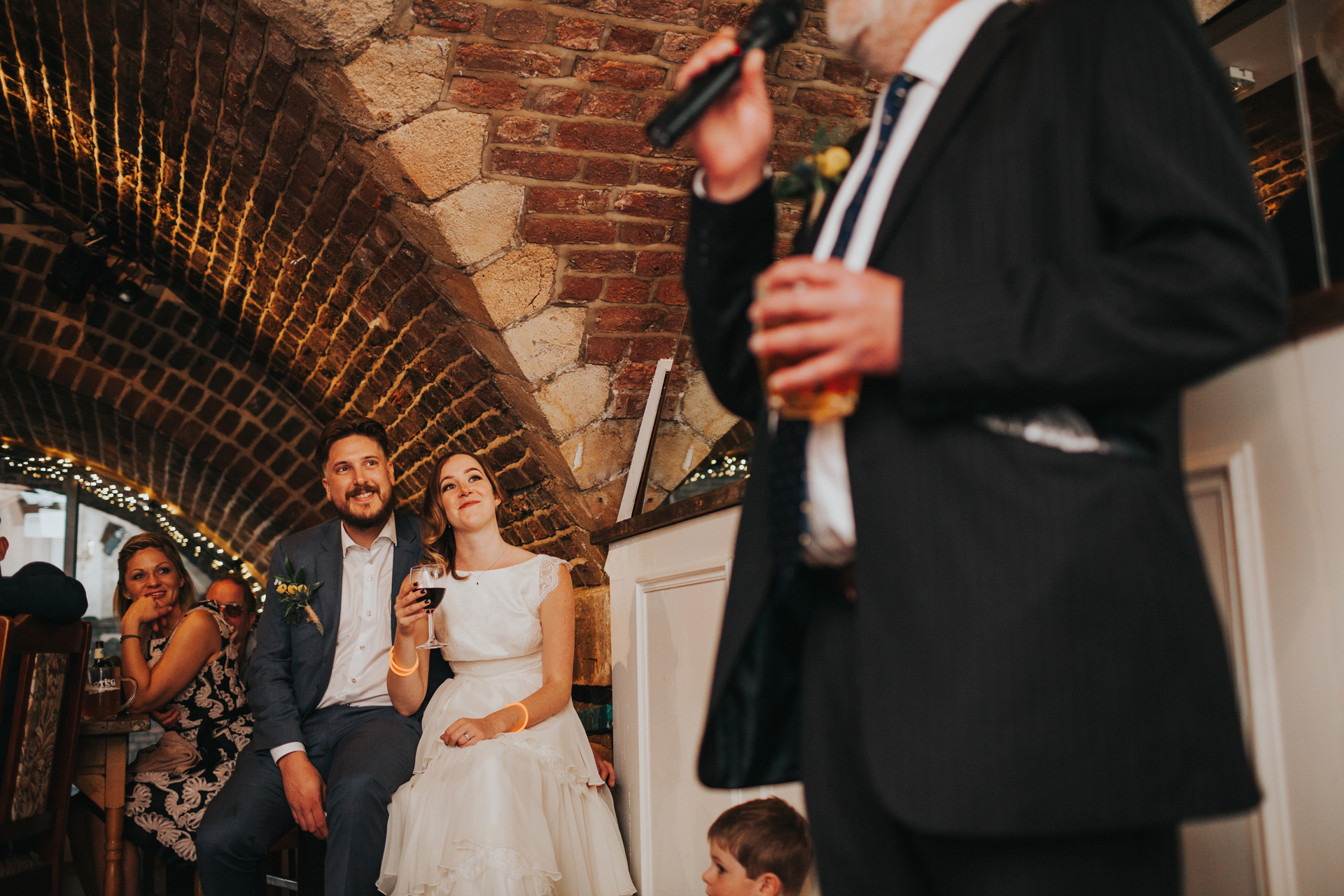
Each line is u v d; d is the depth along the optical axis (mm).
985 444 670
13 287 5613
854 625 785
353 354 4512
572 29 2834
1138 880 642
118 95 4027
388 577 3119
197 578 7617
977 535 654
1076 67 709
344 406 5270
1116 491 645
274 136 3389
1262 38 2010
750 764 887
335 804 2559
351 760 2666
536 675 2836
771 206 909
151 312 5754
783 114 3191
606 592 3168
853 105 3205
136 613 3500
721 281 927
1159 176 635
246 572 7473
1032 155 709
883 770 646
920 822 623
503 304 3268
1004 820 608
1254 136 2041
